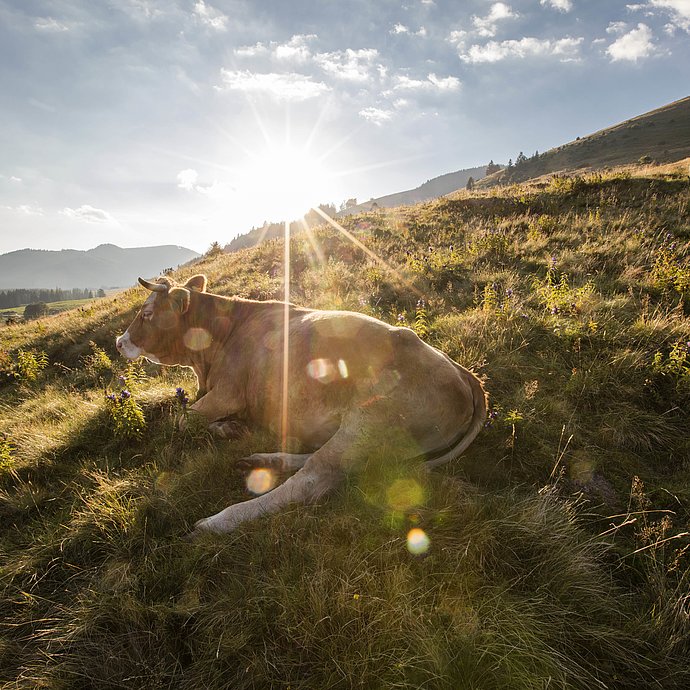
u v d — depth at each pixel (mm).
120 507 3605
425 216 17094
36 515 4090
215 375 5250
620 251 9141
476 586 2742
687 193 12953
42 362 11688
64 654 2590
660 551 3098
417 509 3295
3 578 3225
